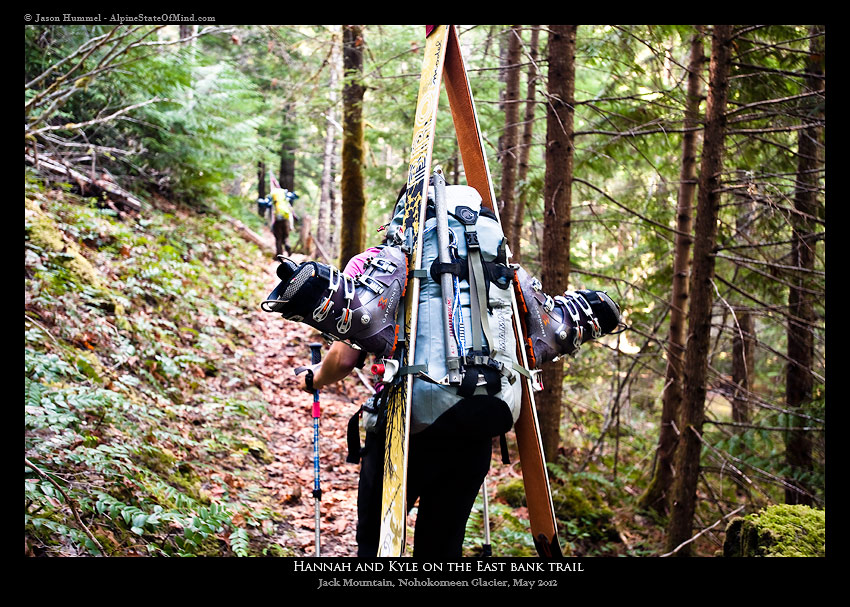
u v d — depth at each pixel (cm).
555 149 552
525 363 224
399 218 232
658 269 765
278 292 197
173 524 338
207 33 584
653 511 662
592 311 240
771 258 618
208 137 1121
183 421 500
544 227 562
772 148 639
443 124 823
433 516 225
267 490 462
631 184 746
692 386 525
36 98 511
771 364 907
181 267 842
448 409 202
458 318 207
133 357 525
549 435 622
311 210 2689
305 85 911
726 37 499
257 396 652
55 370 397
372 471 229
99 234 752
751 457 597
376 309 203
